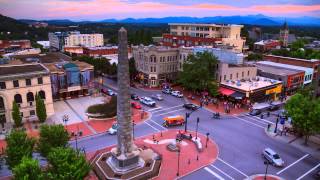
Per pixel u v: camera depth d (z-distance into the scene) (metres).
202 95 86.06
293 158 48.06
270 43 183.50
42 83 65.81
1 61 84.75
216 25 125.69
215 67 82.88
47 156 37.09
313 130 49.66
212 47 102.00
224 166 45.09
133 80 104.81
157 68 96.38
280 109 75.69
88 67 85.38
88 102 78.81
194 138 54.66
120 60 38.91
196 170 43.81
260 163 46.28
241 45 130.38
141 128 60.69
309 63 102.12
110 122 64.38
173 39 137.50
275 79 90.44
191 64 82.44
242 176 42.34
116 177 40.81
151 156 47.47
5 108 62.28
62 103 77.69
